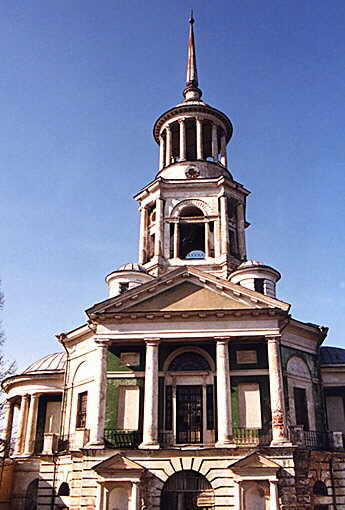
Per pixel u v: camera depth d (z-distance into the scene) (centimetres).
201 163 4272
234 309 3016
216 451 2725
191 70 4909
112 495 2673
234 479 2655
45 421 3781
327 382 3466
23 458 3578
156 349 2995
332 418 3434
